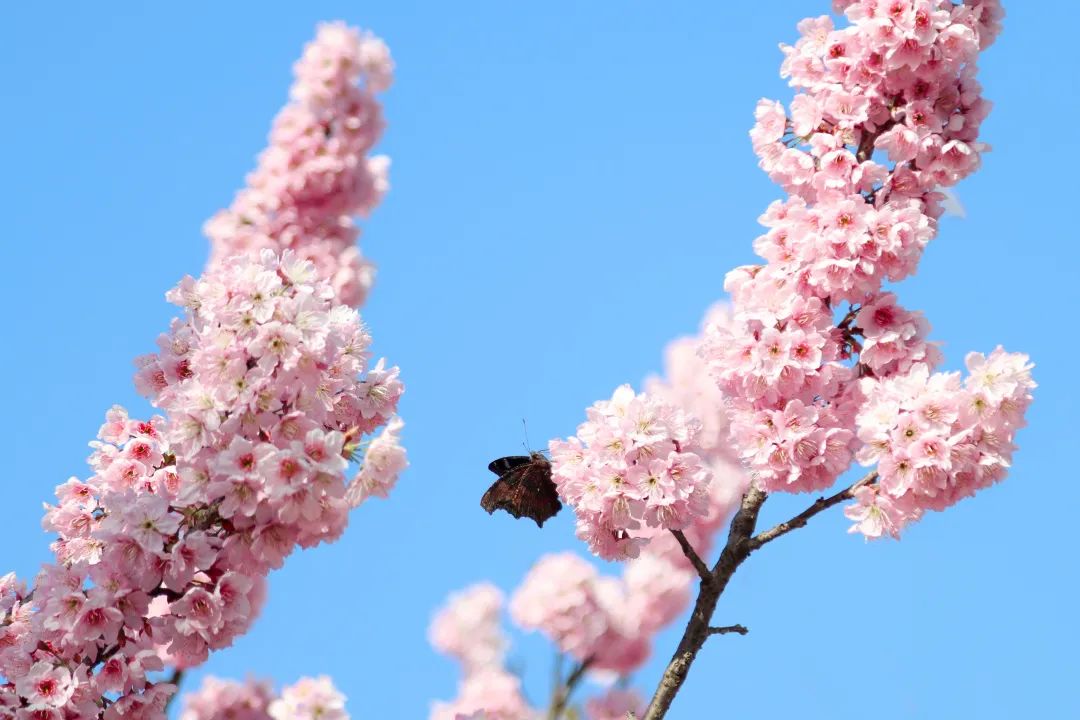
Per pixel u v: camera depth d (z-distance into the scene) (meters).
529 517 2.16
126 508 2.03
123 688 2.04
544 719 2.24
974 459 2.04
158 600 2.15
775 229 2.13
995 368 2.04
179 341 2.10
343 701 2.13
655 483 2.08
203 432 2.02
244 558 2.03
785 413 2.09
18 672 2.05
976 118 2.16
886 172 2.13
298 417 2.02
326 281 2.06
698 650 2.08
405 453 2.03
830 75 2.17
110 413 2.11
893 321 2.11
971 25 2.16
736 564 2.09
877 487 2.06
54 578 2.05
